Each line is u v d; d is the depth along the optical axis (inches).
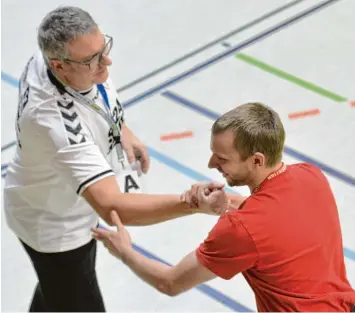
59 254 177.3
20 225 177.8
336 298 136.2
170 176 258.1
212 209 141.6
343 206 238.5
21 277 227.3
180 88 306.2
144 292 218.4
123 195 147.6
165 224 239.3
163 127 283.7
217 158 135.1
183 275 137.7
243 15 353.4
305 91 296.2
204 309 210.4
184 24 352.2
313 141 268.4
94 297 190.1
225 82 306.8
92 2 377.4
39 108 151.3
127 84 312.5
